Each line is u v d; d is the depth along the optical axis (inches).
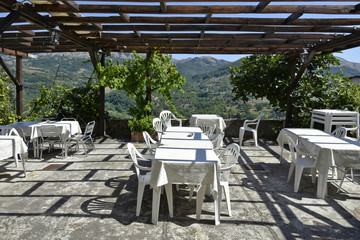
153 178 104.1
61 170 174.7
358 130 218.2
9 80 318.0
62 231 99.7
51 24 164.6
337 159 129.6
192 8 142.1
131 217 111.6
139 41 242.2
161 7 135.6
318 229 103.5
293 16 149.6
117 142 269.4
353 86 258.8
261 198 133.2
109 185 148.3
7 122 295.7
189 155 113.8
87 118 311.0
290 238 97.0
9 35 219.5
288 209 120.8
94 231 100.0
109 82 266.8
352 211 119.3
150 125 269.0
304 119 264.4
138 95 282.8
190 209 119.8
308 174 171.8
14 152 149.9
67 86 303.4
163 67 278.2
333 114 223.8
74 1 139.5
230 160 122.4
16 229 100.6
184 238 96.2
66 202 125.3
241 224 106.8
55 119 304.3
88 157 209.3
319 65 289.1
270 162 201.2
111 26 188.2
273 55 308.7
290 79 295.3
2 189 140.4
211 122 235.8
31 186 145.2
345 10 140.7
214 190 103.0
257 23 161.3
